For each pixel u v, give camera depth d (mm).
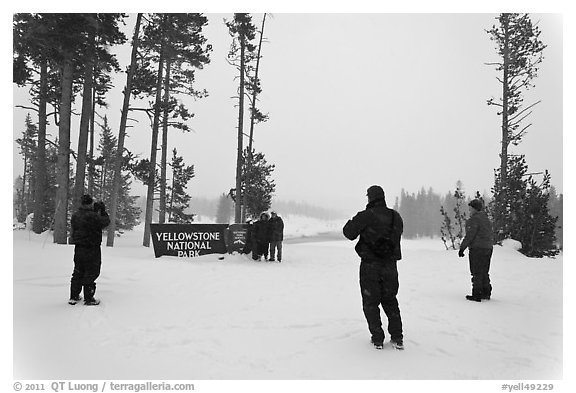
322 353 4812
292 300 7504
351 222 5109
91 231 6598
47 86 22797
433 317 6379
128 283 8492
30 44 13742
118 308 6562
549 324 6059
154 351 4820
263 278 9766
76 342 5020
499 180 20203
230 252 13797
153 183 21875
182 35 21000
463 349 5016
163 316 6223
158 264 10664
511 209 17047
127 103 18078
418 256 14617
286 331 5613
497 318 6371
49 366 4387
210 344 5066
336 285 9094
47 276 8430
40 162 23172
